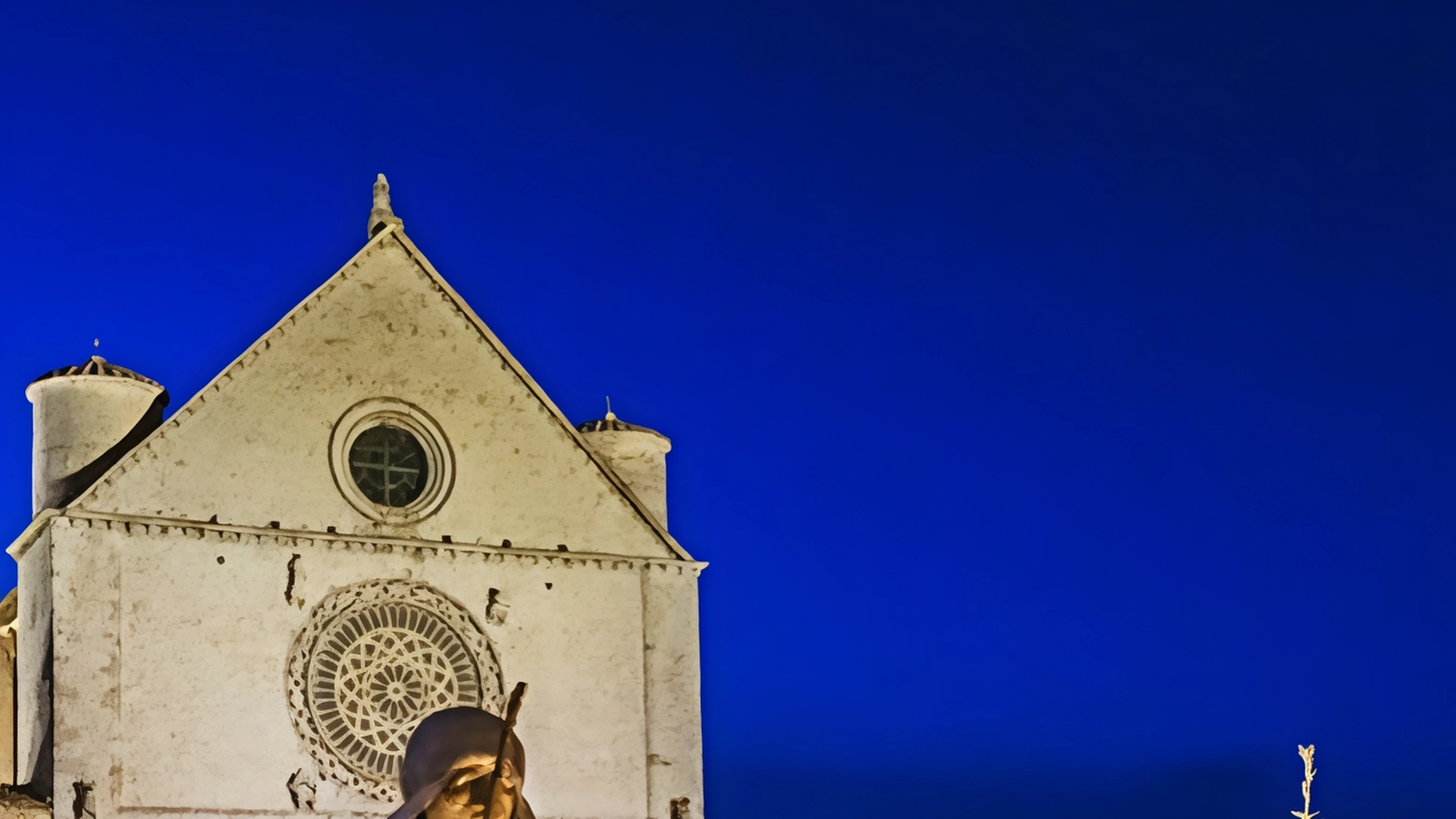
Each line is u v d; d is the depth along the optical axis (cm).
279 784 3888
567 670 4250
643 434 4606
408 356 4275
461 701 4109
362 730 3988
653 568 4419
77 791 3719
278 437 4091
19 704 3956
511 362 4381
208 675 3891
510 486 4303
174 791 3800
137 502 3934
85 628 3816
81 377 4031
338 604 4041
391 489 4191
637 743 4284
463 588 4181
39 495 3984
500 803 685
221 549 3972
